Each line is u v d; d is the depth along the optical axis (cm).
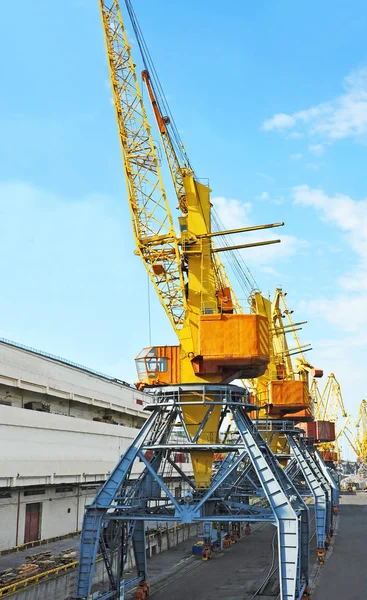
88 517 2895
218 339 3256
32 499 4253
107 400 5803
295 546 2717
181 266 3681
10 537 3928
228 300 4044
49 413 4416
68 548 4050
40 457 4216
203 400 3222
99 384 5706
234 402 3222
